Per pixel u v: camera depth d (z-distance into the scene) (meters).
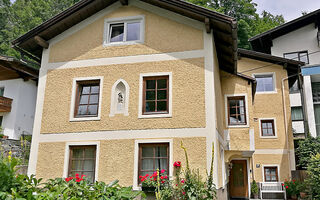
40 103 10.14
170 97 9.20
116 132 9.31
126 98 9.51
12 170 4.76
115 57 9.99
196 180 8.06
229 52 10.39
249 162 15.77
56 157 9.53
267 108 16.91
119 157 9.09
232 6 29.73
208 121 8.76
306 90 18.14
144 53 9.80
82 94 10.14
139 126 9.20
